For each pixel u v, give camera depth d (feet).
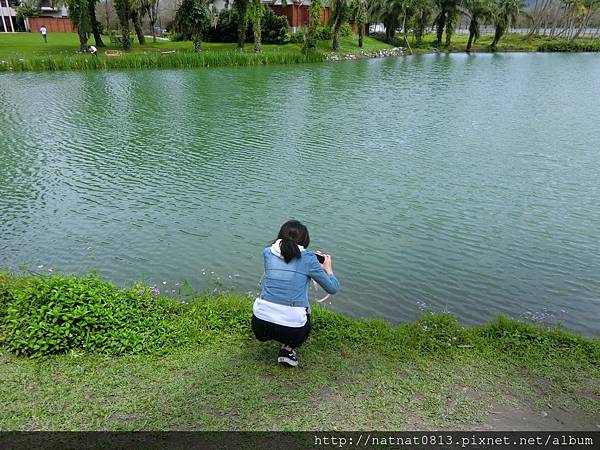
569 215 35.24
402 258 28.45
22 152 50.49
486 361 15.38
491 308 23.58
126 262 27.66
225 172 44.39
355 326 17.28
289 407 12.66
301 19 197.77
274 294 13.34
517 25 318.45
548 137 59.00
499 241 30.94
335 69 136.67
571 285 25.90
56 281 16.85
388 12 210.59
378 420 12.30
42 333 14.82
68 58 122.42
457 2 217.97
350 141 56.39
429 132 61.36
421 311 23.12
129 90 93.04
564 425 12.45
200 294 23.93
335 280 13.91
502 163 47.85
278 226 32.60
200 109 75.72
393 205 36.63
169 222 33.14
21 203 36.52
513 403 13.29
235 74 120.67
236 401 12.84
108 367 14.16
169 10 217.97
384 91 97.25
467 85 107.86
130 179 42.34
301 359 14.94
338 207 36.04
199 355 15.03
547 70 141.90
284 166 46.29
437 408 12.88
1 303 17.08
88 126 62.85
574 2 274.98
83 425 11.80
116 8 148.87
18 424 11.73
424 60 173.78
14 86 94.79
